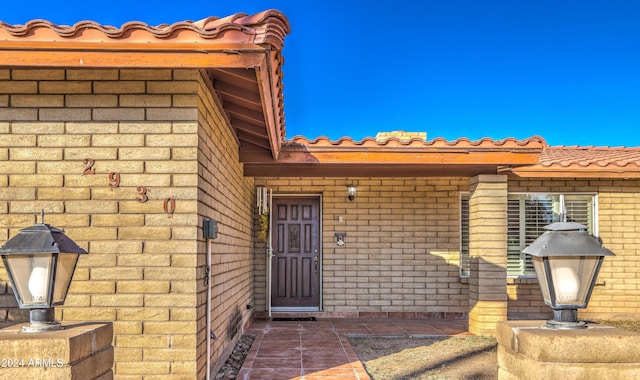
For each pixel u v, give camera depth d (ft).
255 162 23.20
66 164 13.50
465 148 23.08
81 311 13.19
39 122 13.51
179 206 13.44
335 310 31.55
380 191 32.07
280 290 32.24
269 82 13.67
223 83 15.21
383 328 27.37
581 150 39.55
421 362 20.18
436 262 31.86
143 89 13.55
